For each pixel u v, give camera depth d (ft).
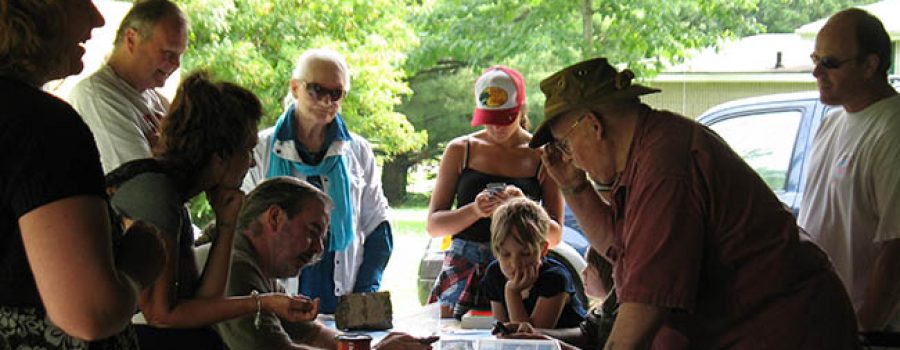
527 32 46.65
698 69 45.62
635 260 7.33
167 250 7.61
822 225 10.68
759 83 46.09
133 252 6.21
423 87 57.82
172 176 7.84
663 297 7.18
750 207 7.50
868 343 9.89
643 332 7.23
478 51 47.62
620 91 7.61
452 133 58.39
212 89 8.12
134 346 6.57
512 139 13.47
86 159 5.65
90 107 10.48
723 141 7.77
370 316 10.52
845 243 10.39
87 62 16.37
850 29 10.14
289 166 12.59
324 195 9.45
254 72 31.78
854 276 10.31
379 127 36.50
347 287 12.82
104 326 5.50
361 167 13.43
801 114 18.67
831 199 10.53
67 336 5.84
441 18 48.55
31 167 5.44
